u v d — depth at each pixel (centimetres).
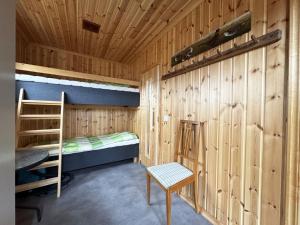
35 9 206
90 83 264
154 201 199
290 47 101
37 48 315
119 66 415
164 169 179
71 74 244
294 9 99
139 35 270
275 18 113
